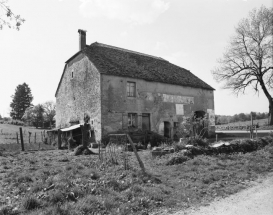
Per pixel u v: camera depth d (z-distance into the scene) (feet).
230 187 21.61
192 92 85.20
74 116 74.79
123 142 30.32
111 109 62.85
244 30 103.91
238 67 106.83
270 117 104.01
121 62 73.46
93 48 75.72
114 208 15.74
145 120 70.74
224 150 38.47
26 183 20.74
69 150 52.70
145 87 71.31
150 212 15.92
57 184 19.24
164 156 33.17
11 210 14.85
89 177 22.53
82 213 14.78
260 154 37.78
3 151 49.24
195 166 28.09
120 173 23.89
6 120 193.36
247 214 15.70
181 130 73.36
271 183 23.15
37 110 161.27
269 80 99.81
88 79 67.92
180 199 18.21
